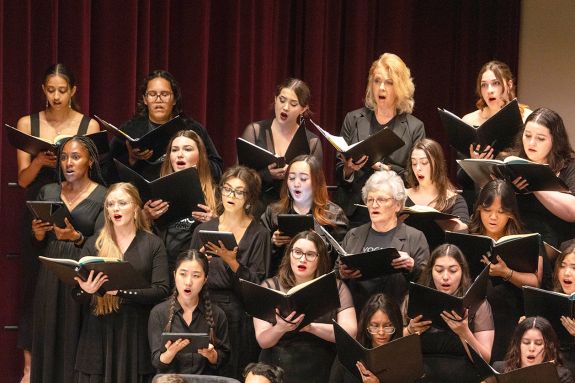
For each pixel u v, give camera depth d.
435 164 12.13
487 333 10.70
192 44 15.24
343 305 11.02
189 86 15.26
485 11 18.08
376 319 10.55
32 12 13.93
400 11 17.41
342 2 16.91
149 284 11.48
